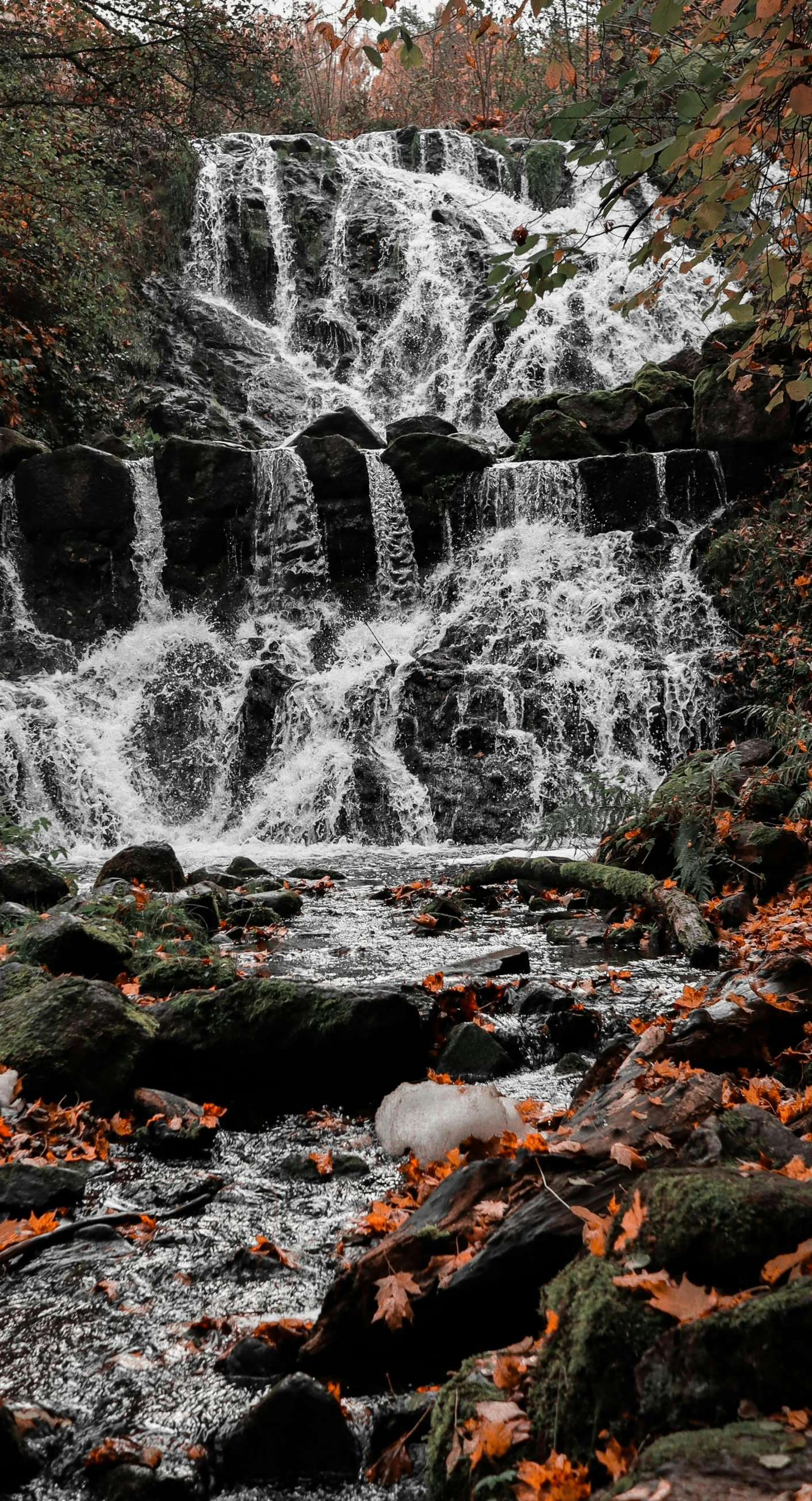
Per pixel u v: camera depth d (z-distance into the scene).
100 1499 1.98
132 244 19.41
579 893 7.40
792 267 4.11
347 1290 2.34
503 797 11.61
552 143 22.98
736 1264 1.82
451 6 3.53
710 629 12.40
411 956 6.00
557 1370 1.83
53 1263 2.84
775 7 2.80
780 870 6.73
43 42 16.12
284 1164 3.44
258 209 21.52
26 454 14.16
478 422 19.36
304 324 20.97
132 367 18.12
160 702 13.22
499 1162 2.50
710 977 5.36
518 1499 1.65
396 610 14.17
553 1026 4.45
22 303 15.87
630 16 3.22
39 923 5.11
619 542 13.27
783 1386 1.55
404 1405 2.15
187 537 14.19
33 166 15.41
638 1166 2.36
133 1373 2.35
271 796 12.27
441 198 22.50
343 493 14.27
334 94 27.58
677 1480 1.36
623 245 3.77
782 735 8.86
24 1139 3.44
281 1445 2.05
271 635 13.88
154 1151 3.56
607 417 14.31
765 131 3.29
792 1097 3.21
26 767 12.02
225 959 5.62
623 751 11.95
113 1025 3.90
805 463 12.84
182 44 15.66
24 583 13.83
